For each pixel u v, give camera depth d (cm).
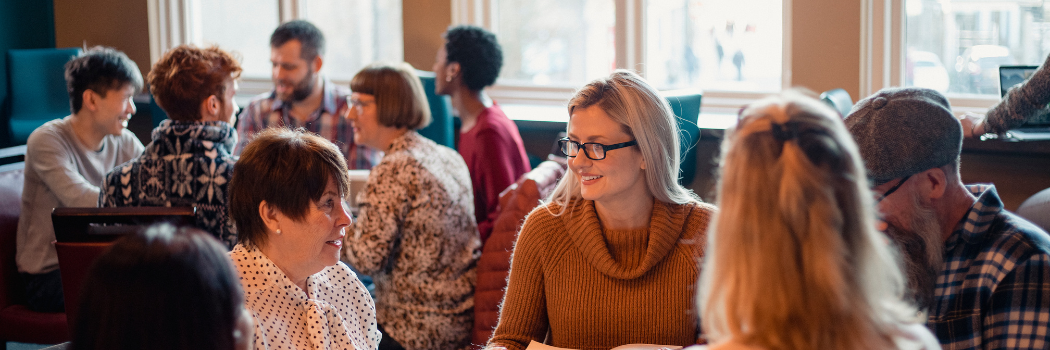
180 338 87
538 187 242
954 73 382
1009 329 137
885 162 139
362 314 167
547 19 448
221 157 226
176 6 484
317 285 159
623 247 164
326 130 389
